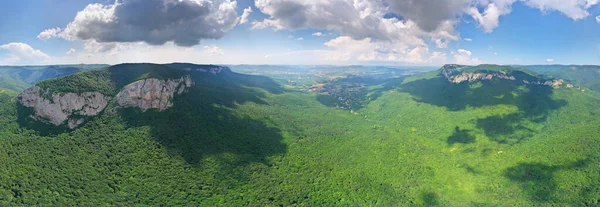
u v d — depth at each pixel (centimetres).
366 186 17538
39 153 15838
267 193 15975
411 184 18112
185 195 15088
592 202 14988
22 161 15038
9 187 13212
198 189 15650
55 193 13500
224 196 15388
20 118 17462
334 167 19200
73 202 13238
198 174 16750
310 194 16300
